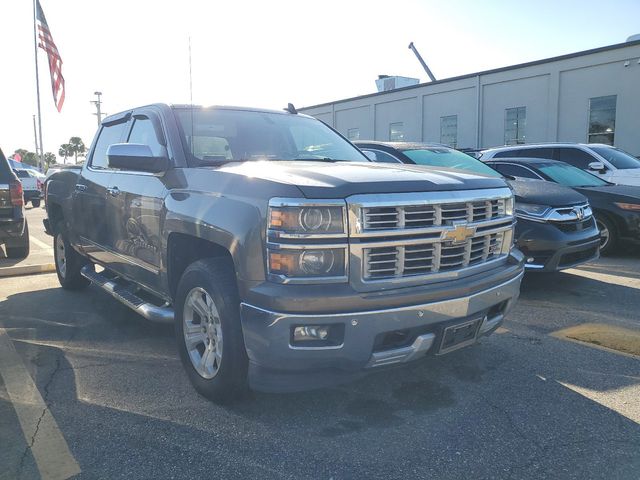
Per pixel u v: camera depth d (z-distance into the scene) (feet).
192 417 11.00
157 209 12.81
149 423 10.76
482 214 11.35
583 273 24.62
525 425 10.76
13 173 27.76
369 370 10.18
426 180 10.53
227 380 10.85
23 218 28.02
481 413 11.24
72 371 13.32
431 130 86.94
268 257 9.48
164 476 9.02
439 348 10.57
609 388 12.45
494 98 77.00
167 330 16.47
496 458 9.59
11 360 14.02
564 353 14.61
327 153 15.35
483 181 11.61
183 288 11.91
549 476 9.06
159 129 13.92
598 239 21.49
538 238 19.83
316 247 9.32
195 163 12.81
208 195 11.10
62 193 20.20
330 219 9.38
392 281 9.85
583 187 29.14
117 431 10.45
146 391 12.20
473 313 10.86
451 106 83.30
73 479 8.92
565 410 11.38
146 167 12.74
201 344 12.08
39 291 21.50
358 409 11.40
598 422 10.89
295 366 9.59
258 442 10.08
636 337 15.92
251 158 13.82
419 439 10.22
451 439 10.22
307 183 9.66
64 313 18.26
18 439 10.16
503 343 15.37
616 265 26.43
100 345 15.16
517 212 20.38
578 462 9.47
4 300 19.99
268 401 11.69
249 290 9.71
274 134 14.90
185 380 12.80
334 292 9.35
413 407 11.50
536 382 12.76
